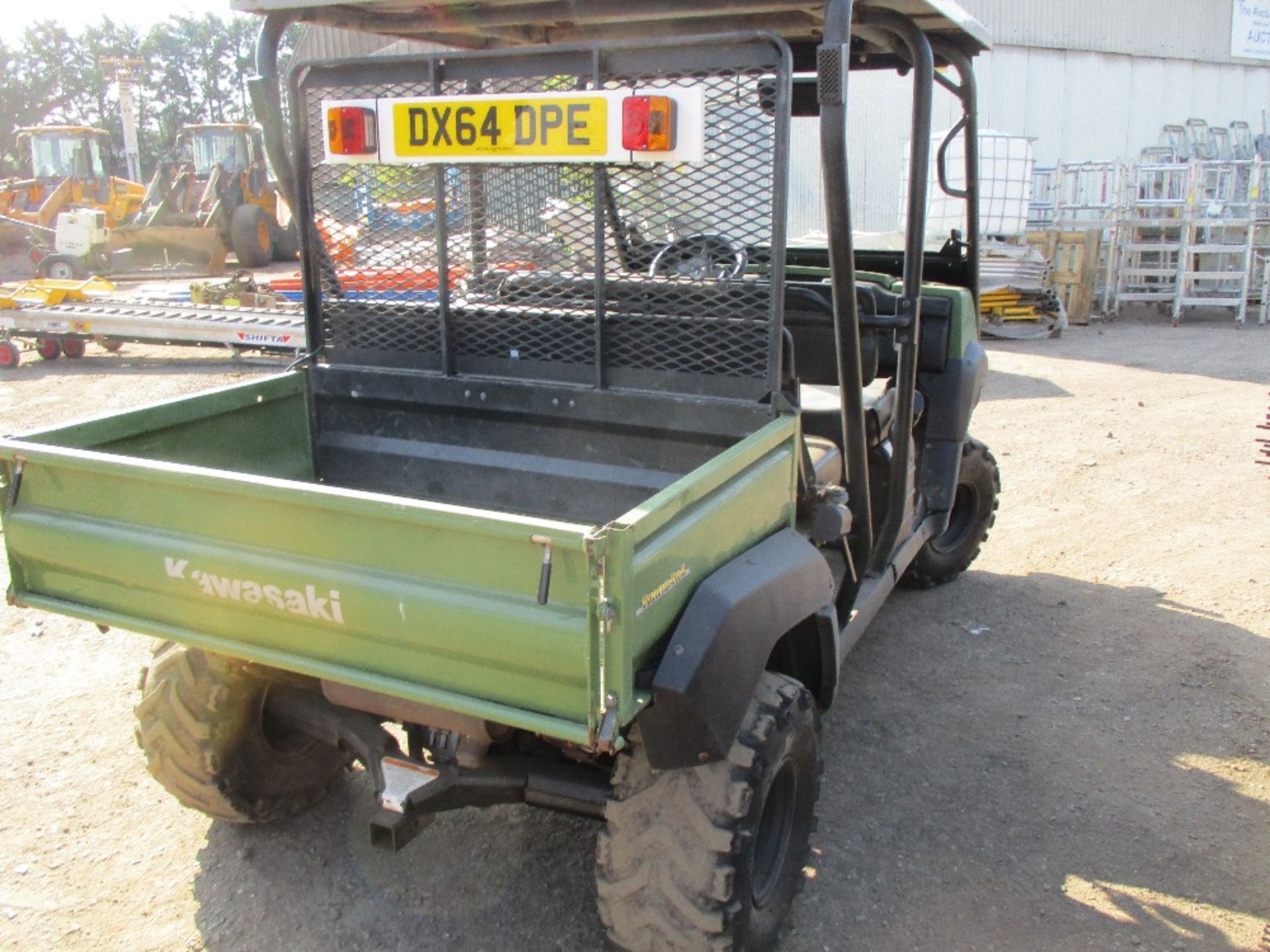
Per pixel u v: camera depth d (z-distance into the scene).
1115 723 3.97
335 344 3.56
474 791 2.68
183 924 2.92
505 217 3.17
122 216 18.23
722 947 2.38
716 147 2.79
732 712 2.31
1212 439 7.73
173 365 10.80
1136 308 14.87
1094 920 2.94
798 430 2.88
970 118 4.23
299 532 2.32
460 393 3.36
